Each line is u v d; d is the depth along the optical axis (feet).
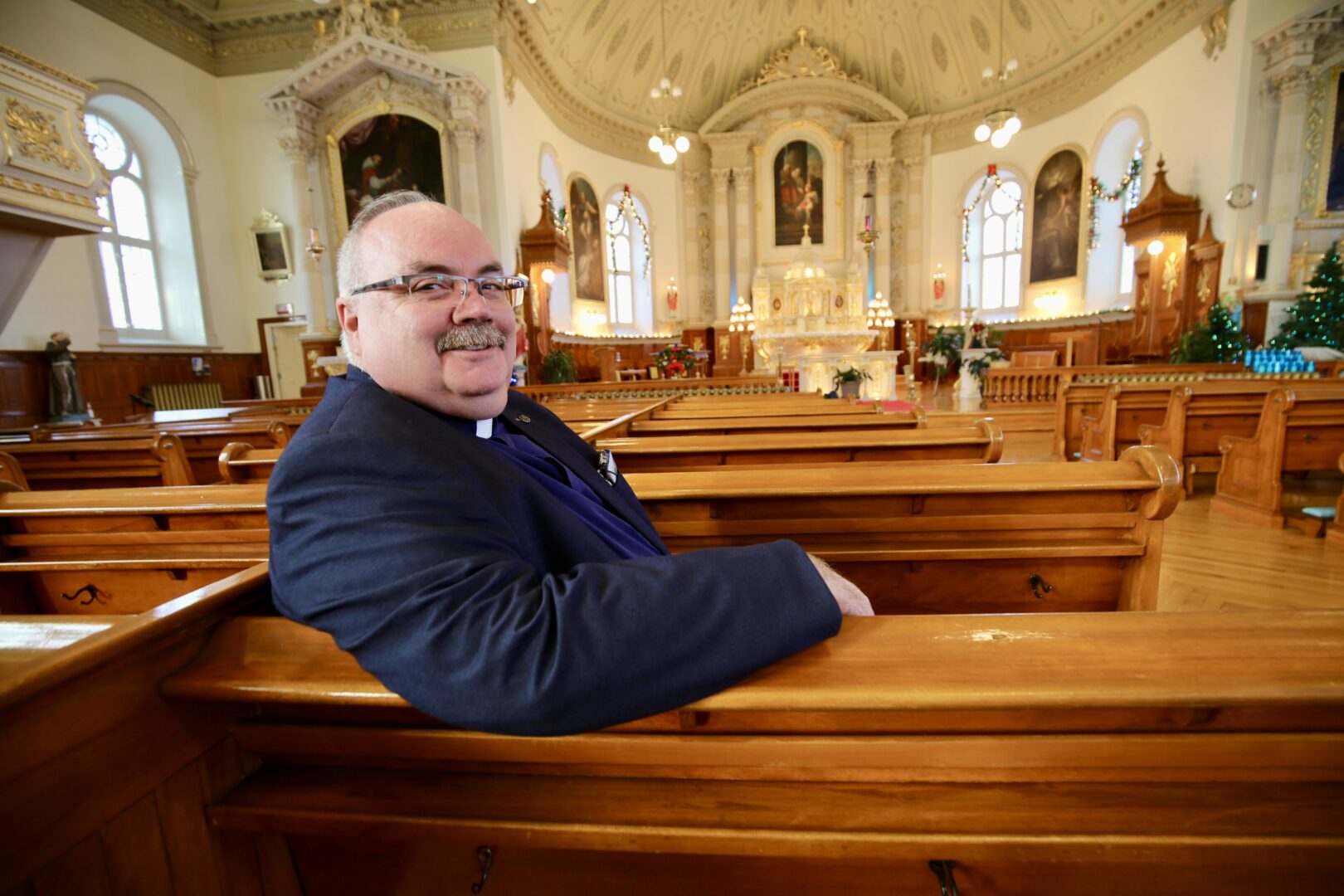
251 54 35.45
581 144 44.88
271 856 2.77
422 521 2.26
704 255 53.83
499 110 32.89
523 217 35.83
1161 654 2.22
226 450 8.43
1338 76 28.35
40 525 5.94
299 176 33.68
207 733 2.57
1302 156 29.25
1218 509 13.66
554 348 38.88
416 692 2.07
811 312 47.37
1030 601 5.53
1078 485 5.05
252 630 2.57
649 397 27.25
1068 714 2.30
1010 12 43.01
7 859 1.92
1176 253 33.58
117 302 31.71
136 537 5.81
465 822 2.41
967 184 49.11
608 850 2.39
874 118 50.70
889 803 2.32
